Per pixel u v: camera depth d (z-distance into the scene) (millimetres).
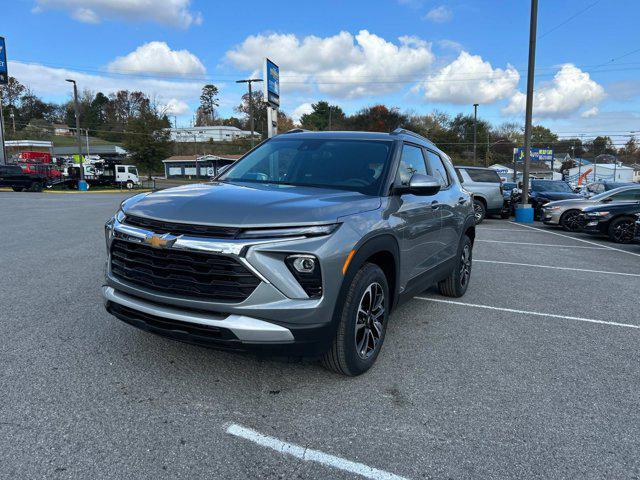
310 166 3924
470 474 2354
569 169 93125
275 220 2770
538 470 2400
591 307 5531
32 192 32250
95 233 9969
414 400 3094
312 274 2787
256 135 102938
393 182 3730
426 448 2557
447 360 3801
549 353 4023
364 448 2535
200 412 2820
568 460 2490
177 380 3203
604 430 2801
